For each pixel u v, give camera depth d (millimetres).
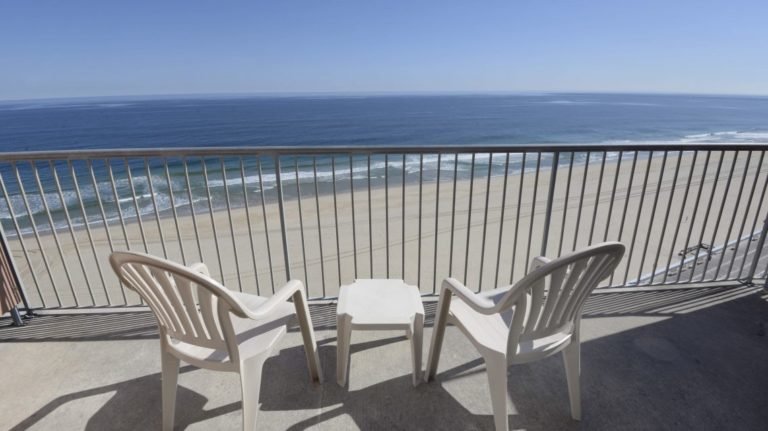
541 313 1286
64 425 1537
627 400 1652
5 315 2314
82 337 2105
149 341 2082
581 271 1216
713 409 1601
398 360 1924
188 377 1793
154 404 1651
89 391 1721
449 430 1506
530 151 2176
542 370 1842
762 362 1886
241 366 1312
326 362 1916
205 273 1672
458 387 1734
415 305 1692
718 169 2359
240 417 1572
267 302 1339
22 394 1701
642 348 1993
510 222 7633
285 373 1828
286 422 1543
